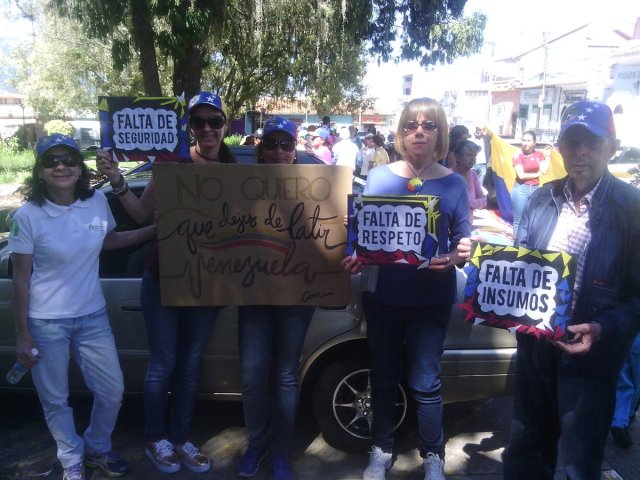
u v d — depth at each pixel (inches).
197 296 111.7
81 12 418.6
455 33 609.3
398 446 133.9
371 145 507.5
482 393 125.0
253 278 111.3
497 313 93.0
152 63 429.4
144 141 115.9
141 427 143.4
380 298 108.1
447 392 124.9
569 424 89.5
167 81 836.0
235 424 144.5
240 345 114.7
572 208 91.2
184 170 108.3
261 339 113.2
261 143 120.0
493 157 258.7
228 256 110.8
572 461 89.1
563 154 88.0
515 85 1264.8
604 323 85.5
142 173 159.2
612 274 86.1
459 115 1392.7
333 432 128.2
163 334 115.3
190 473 122.6
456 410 154.6
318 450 132.5
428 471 113.0
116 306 128.5
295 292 111.1
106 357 113.6
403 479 121.5
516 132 1267.2
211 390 130.1
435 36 593.6
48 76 1028.5
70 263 107.8
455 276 110.0
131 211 117.0
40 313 107.2
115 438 137.9
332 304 111.4
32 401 156.6
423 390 110.6
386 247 102.3
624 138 596.1
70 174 105.7
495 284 93.0
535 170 253.4
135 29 420.5
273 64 709.3
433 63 637.3
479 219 187.8
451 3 587.2
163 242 110.6
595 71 962.1
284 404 113.9
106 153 113.7
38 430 141.5
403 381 128.4
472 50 626.2
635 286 85.4
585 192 89.7
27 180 108.7
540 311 89.7
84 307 110.5
